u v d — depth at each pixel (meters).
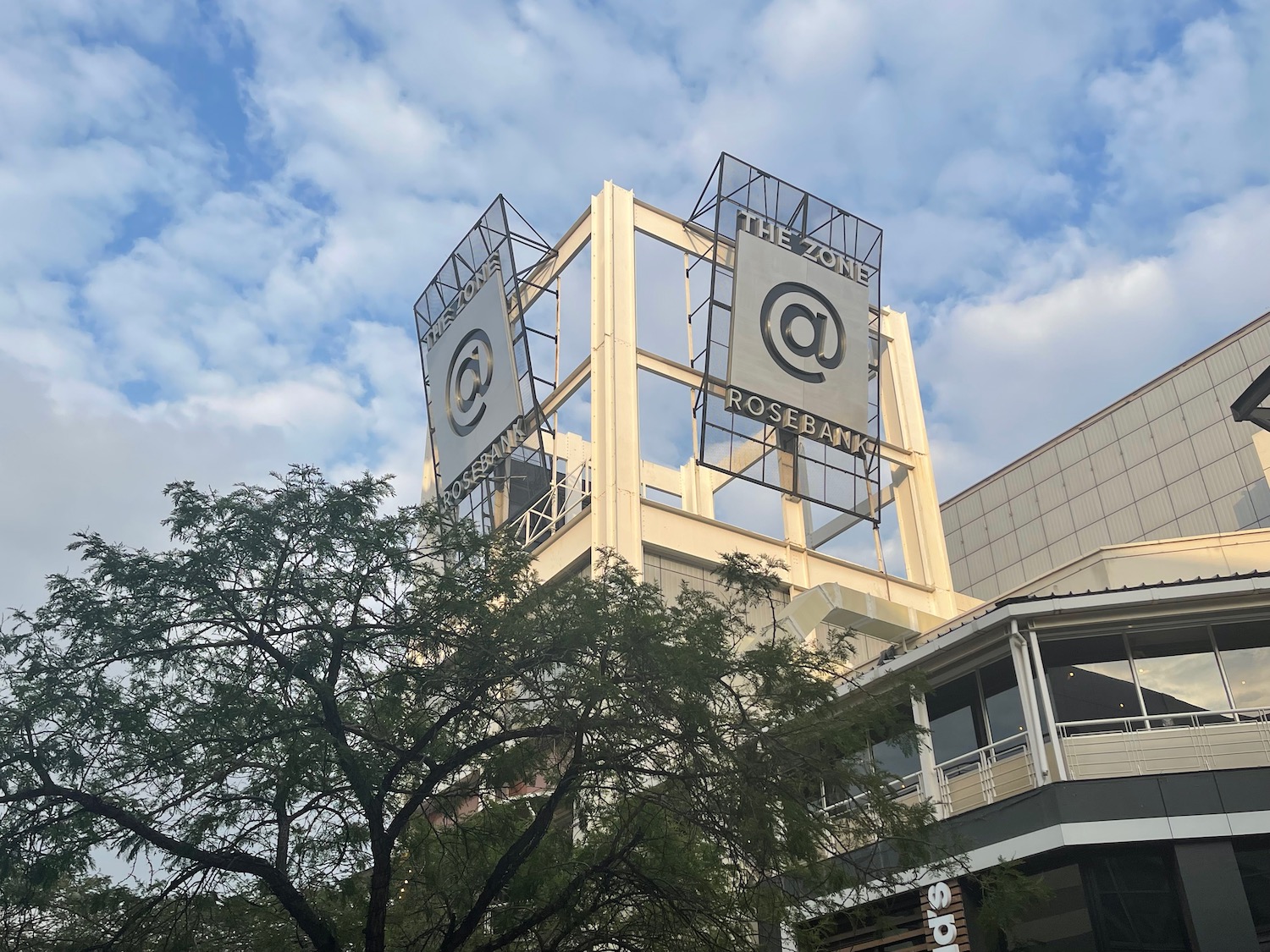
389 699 16.64
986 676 24.44
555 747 17.03
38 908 16.61
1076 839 21.02
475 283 47.75
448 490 46.75
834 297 44.91
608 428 38.34
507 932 16.23
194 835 15.56
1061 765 21.70
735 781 16.28
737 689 18.28
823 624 36.84
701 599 18.95
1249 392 27.36
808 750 17.11
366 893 18.16
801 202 45.56
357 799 15.91
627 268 41.84
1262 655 22.78
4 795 14.77
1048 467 59.31
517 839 17.17
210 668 16.22
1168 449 53.44
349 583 16.58
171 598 15.99
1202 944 19.88
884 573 42.31
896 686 18.31
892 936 22.72
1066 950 21.30
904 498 46.47
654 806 17.25
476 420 46.06
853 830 17.72
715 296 41.91
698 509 47.00
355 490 16.97
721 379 41.12
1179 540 29.23
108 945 15.73
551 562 38.75
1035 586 30.78
